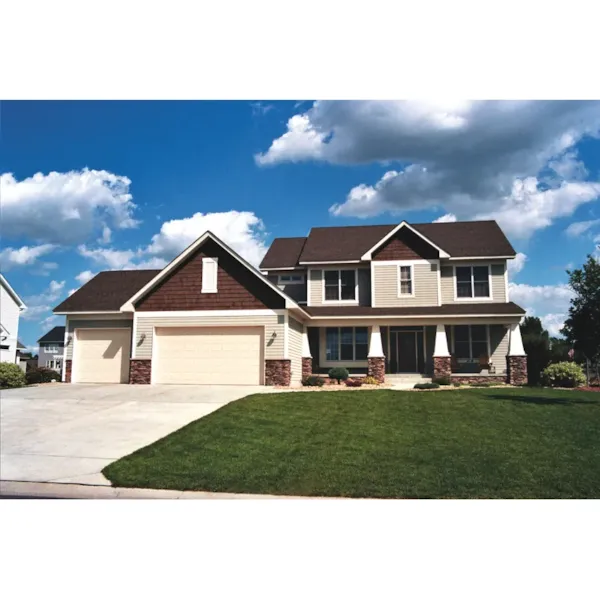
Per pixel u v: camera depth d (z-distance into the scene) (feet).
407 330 77.66
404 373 76.48
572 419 40.37
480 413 42.45
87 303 76.89
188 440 35.42
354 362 77.41
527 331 96.32
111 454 33.35
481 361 73.92
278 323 63.93
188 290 66.28
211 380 64.49
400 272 76.84
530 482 27.84
